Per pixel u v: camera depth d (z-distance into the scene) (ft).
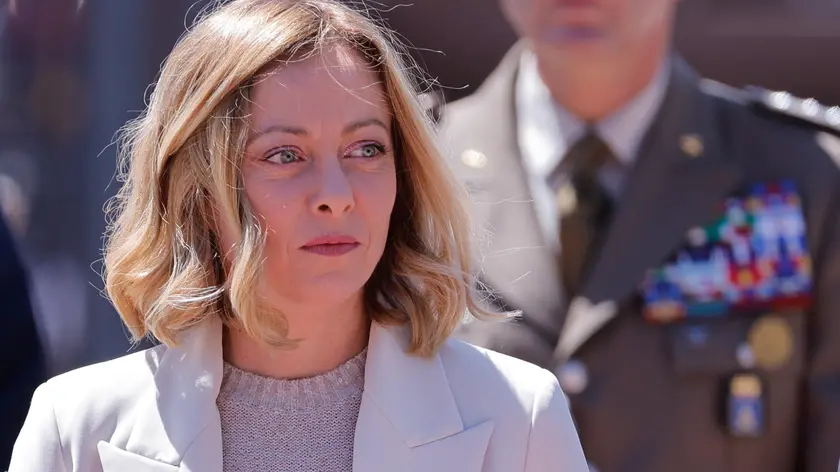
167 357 25.72
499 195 35.94
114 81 50.60
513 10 35.81
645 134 35.76
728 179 35.35
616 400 34.12
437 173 25.66
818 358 34.24
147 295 25.58
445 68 58.85
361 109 23.98
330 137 23.72
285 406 25.23
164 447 24.62
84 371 26.35
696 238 34.88
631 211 35.14
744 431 33.73
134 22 50.16
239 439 25.13
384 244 24.63
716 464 34.12
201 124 24.18
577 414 34.14
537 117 36.45
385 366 25.44
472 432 25.00
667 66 36.73
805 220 34.78
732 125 36.42
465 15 58.13
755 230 34.81
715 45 61.82
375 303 26.11
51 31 63.00
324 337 25.39
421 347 25.67
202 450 24.49
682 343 34.12
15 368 39.01
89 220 53.01
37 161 64.44
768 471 34.30
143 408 25.21
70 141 63.21
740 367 33.99
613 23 34.35
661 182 35.35
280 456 25.03
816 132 35.99
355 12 24.98
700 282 34.53
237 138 23.76
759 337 34.06
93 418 25.30
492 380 25.86
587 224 35.27
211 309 25.49
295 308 24.61
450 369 26.04
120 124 51.01
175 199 24.97
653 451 34.01
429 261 25.76
